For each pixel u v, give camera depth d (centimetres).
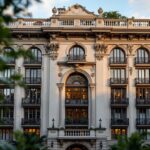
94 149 5444
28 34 5747
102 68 5738
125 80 5709
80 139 5412
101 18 5853
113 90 5731
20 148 1767
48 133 5447
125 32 5753
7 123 5588
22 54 1365
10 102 5644
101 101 5666
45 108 5653
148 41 5834
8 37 1303
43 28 5669
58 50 5762
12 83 1401
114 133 5612
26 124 5588
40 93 5709
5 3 1244
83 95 5744
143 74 5781
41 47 5797
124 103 5647
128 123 5606
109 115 5641
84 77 5766
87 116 5681
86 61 5706
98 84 5706
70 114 5678
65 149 5434
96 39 5781
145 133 3158
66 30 5700
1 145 1783
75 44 5781
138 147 2706
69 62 5675
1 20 1253
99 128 5478
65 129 5456
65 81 5725
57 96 5662
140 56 5828
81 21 5834
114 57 5800
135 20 5891
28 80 5706
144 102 5666
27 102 5641
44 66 5753
